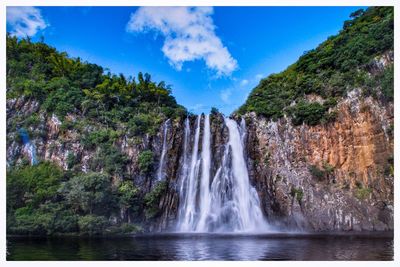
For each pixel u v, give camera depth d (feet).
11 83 185.88
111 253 76.18
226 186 162.40
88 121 165.68
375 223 137.69
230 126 172.35
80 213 126.21
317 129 161.27
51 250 80.18
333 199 144.97
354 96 160.25
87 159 151.53
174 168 158.81
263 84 221.66
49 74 206.59
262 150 166.71
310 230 138.31
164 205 148.66
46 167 145.38
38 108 171.53
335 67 186.91
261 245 89.04
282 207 149.59
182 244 91.97
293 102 179.52
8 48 209.97
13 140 156.15
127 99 188.55
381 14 199.93
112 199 133.28
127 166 150.10
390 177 143.95
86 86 200.95
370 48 171.73
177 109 180.55
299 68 209.77
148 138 160.35
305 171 154.92
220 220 153.79
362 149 152.25
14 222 112.57
